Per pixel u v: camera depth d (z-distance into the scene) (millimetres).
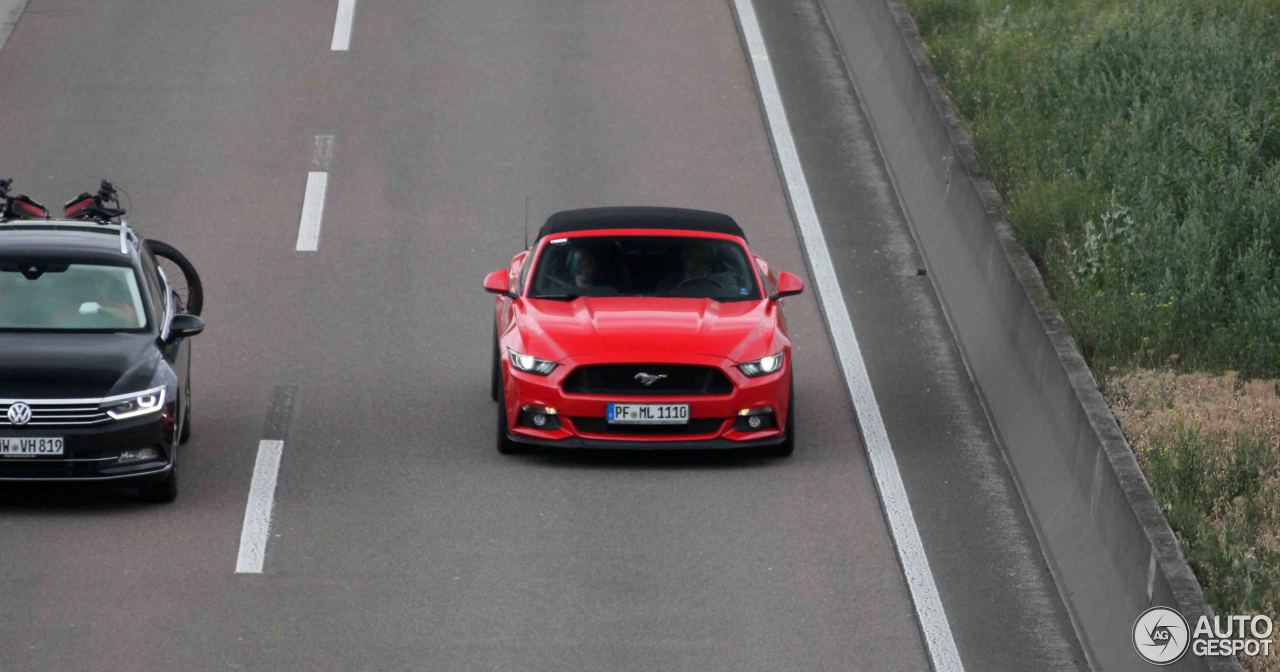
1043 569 39562
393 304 57688
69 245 45562
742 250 49062
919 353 54812
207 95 77312
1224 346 50500
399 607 36344
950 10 88000
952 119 69688
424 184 68625
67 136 72125
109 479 40250
